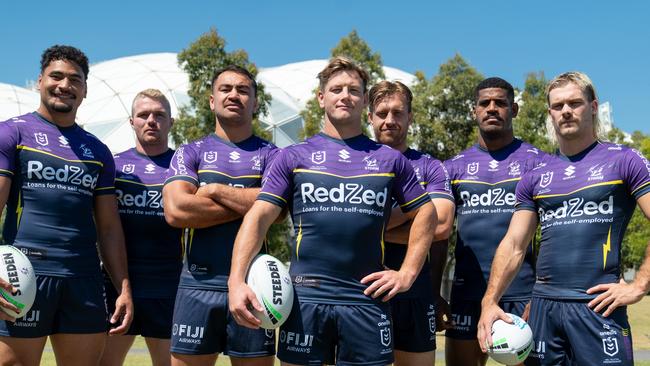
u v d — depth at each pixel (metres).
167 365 5.82
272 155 5.05
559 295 4.16
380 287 3.99
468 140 23.11
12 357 4.43
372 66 22.03
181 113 20.22
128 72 45.22
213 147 5.04
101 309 4.81
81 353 4.71
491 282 4.41
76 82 4.77
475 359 5.56
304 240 4.09
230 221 4.79
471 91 23.12
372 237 4.09
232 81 5.01
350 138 4.27
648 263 3.94
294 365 4.00
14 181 4.57
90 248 4.79
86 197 4.80
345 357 4.00
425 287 5.17
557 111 4.26
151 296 5.71
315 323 4.00
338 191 4.07
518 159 5.54
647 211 3.95
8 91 51.38
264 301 3.85
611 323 4.00
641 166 4.03
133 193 5.82
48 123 4.76
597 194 4.10
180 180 4.85
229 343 4.70
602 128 4.48
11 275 4.14
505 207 5.44
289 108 41.09
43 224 4.55
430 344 5.11
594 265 4.08
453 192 5.75
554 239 4.24
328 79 4.26
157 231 5.80
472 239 5.53
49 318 4.55
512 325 4.20
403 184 4.25
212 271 4.73
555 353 4.20
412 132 23.39
